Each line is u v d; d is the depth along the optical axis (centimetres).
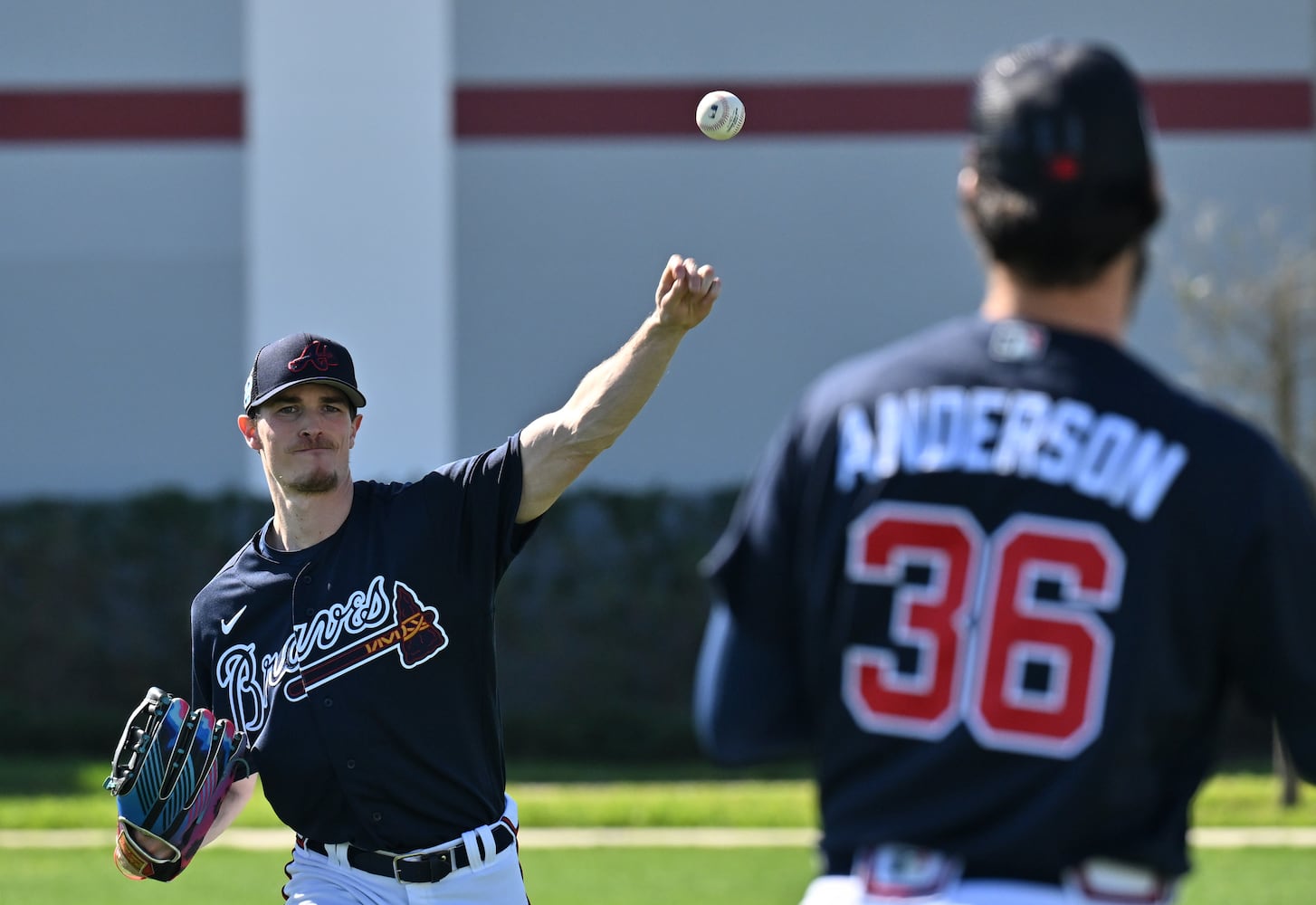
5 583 6431
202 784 1659
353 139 6331
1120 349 926
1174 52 6400
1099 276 924
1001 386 920
